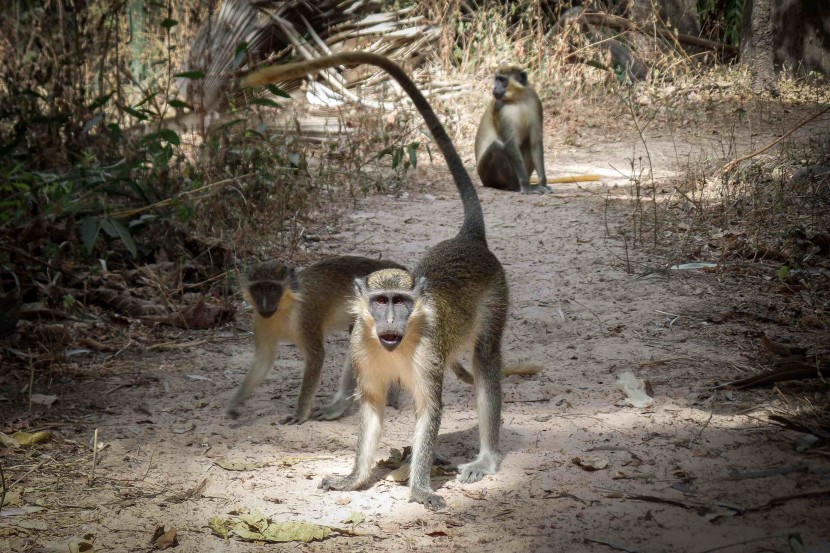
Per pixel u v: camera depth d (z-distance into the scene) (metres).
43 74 9.19
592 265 8.66
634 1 19.66
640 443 5.13
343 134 13.58
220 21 14.45
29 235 7.62
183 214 8.24
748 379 5.87
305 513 4.47
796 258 8.23
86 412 5.82
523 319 7.45
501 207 11.20
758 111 16.45
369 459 4.75
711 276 8.16
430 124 5.80
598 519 4.28
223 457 5.18
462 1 18.81
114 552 4.08
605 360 6.53
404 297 4.48
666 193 11.23
